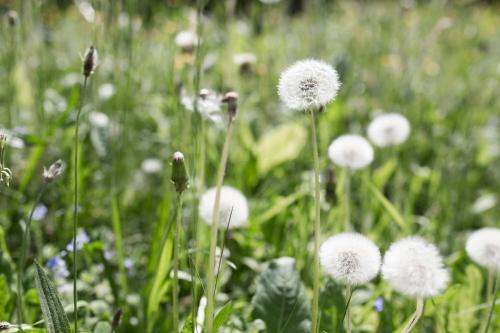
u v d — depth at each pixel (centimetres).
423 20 190
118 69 117
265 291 83
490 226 137
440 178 139
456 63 204
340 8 281
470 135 159
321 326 83
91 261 96
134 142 139
